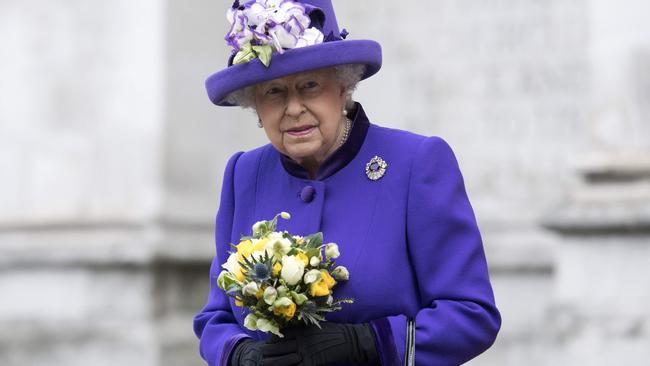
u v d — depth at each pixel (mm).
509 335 36094
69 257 38438
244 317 11961
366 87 39625
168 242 38000
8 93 40219
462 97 38125
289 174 12172
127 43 39344
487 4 37906
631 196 29531
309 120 11367
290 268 10703
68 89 39656
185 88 39469
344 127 11984
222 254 12562
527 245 36438
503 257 36562
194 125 39625
